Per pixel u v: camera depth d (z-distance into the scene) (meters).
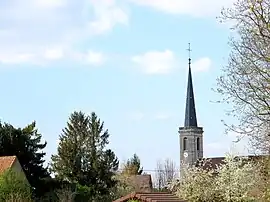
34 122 62.34
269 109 21.44
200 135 126.88
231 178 41.53
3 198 44.06
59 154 67.81
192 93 126.38
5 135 59.62
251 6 20.27
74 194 59.53
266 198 26.36
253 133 22.23
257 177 34.88
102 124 71.50
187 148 126.19
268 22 20.34
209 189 42.12
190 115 126.81
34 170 60.50
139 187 79.19
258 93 21.47
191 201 41.94
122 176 80.38
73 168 67.00
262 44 21.08
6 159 54.62
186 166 43.88
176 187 44.12
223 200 41.81
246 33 21.23
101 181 67.44
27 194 47.25
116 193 67.75
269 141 22.28
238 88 21.97
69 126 70.88
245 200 40.56
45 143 62.22
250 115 21.98
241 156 43.09
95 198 64.06
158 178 91.81
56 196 58.50
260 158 24.41
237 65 22.08
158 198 23.98
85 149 68.81
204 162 45.69
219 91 32.59
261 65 21.36
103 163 67.75
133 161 97.31
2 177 46.56
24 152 60.09
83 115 71.56
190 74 124.56
